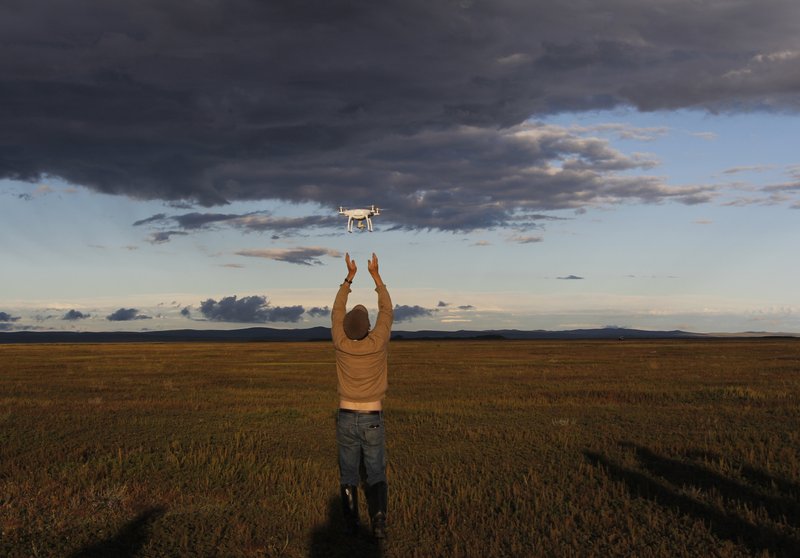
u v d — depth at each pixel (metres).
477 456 11.38
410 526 7.39
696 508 7.89
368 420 6.84
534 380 29.88
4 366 44.34
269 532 7.17
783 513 7.69
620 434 13.69
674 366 41.41
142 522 7.43
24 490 8.77
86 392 24.70
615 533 7.02
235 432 14.45
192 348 103.25
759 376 31.83
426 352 76.38
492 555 6.38
